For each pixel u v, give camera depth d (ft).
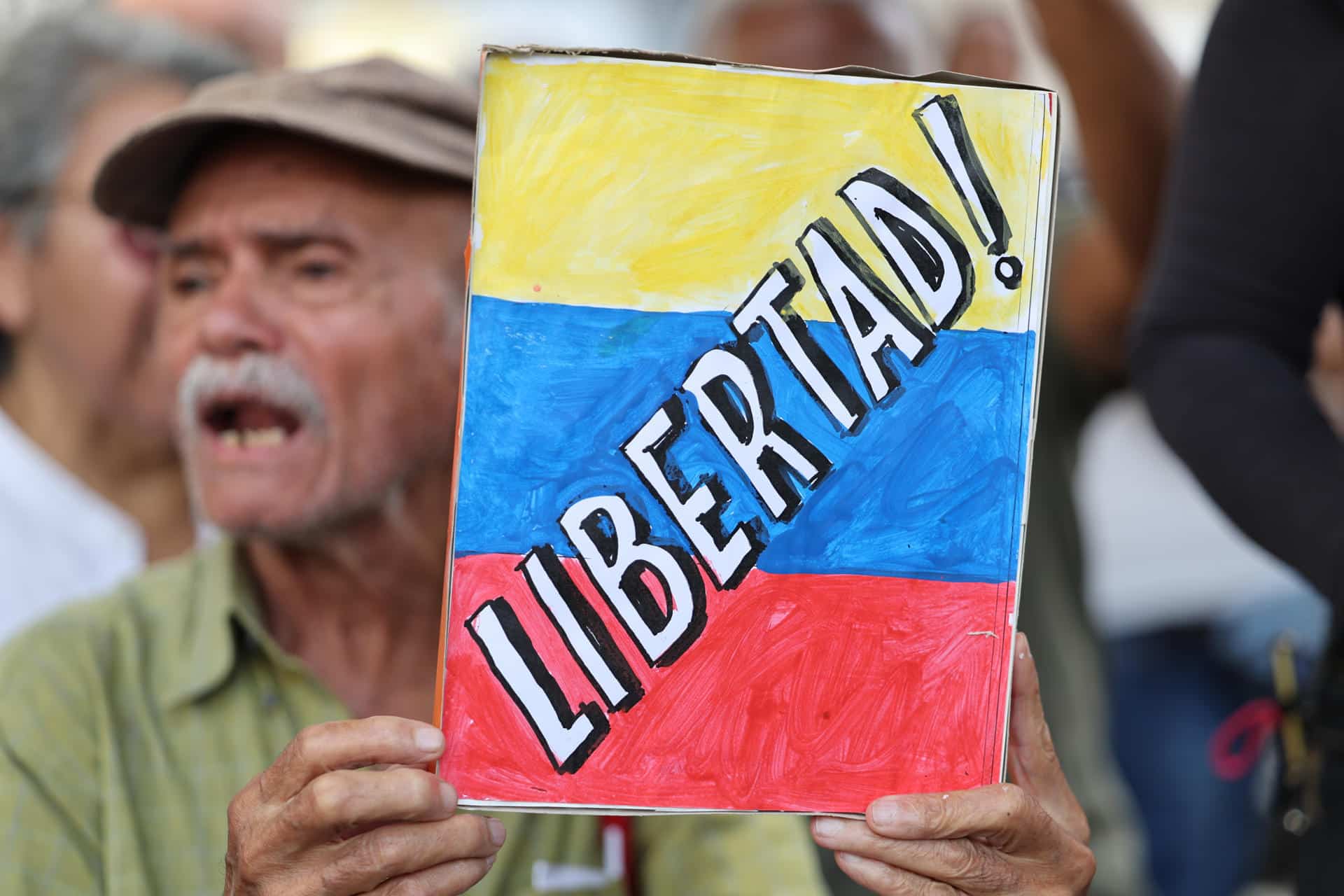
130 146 15.20
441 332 15.57
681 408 11.27
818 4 25.11
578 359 11.21
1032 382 11.42
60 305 23.08
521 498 11.19
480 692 11.18
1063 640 23.25
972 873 11.35
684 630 11.28
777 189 11.26
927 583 11.43
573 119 11.12
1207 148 14.93
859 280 11.32
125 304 23.15
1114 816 23.27
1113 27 21.06
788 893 16.17
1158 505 35.12
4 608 22.75
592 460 11.23
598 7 50.21
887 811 11.04
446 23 48.19
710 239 11.24
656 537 11.27
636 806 11.23
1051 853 11.55
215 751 15.14
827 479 11.37
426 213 15.48
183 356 15.56
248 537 15.37
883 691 11.39
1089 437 35.81
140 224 16.49
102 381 23.31
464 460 11.17
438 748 10.82
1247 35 14.75
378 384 15.37
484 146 11.09
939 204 11.32
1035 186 11.34
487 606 11.18
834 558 11.37
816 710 11.35
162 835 14.66
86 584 23.48
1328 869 14.47
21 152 22.68
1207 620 34.71
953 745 11.43
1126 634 34.83
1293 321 14.47
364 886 10.91
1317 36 14.32
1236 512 13.51
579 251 11.18
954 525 11.43
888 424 11.38
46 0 23.89
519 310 11.17
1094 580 35.17
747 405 11.30
